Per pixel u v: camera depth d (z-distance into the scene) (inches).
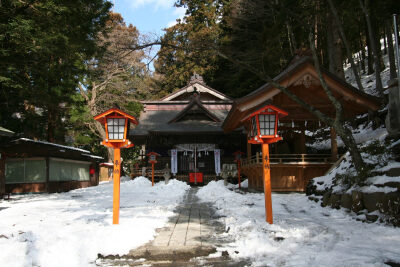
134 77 1165.7
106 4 673.0
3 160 616.7
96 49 630.5
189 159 1072.8
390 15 583.2
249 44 776.9
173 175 1013.2
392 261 168.7
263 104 287.6
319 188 433.7
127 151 1523.1
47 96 684.7
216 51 347.9
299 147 743.1
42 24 593.0
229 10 944.3
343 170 407.5
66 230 247.8
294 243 213.2
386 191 271.4
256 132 293.9
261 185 626.8
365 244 205.8
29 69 627.2
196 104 1122.7
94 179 1043.3
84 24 646.5
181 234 250.8
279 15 618.5
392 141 374.6
